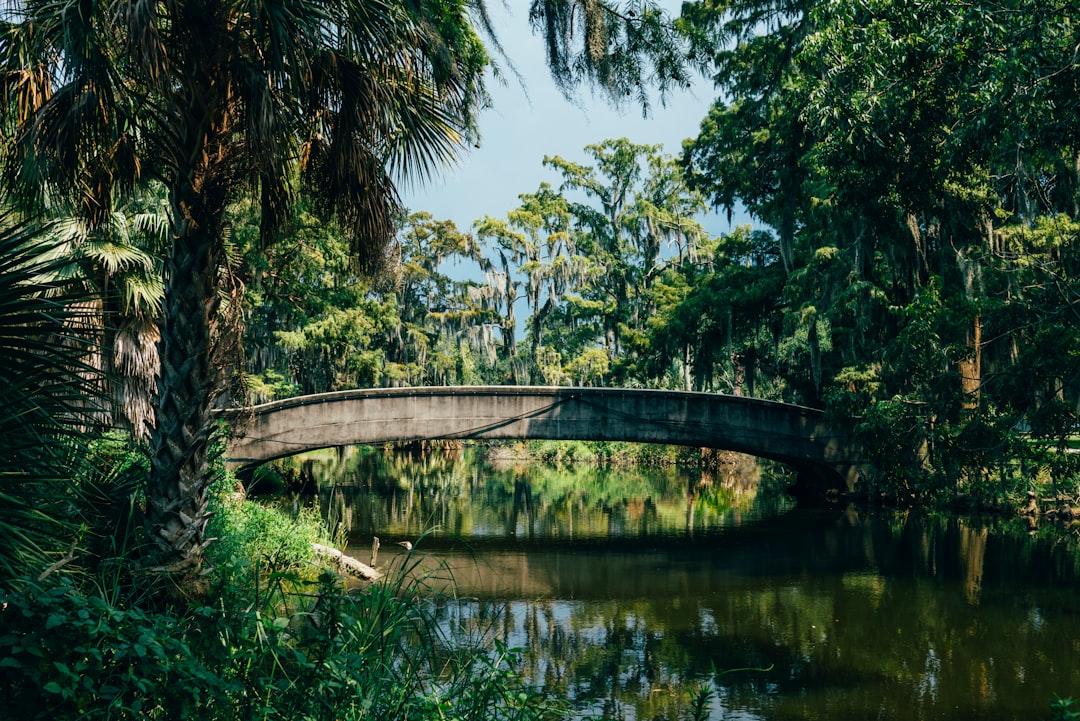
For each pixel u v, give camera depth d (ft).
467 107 26.66
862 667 35.27
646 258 173.68
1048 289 49.49
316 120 24.71
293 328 110.73
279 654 13.88
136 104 22.77
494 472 138.10
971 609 45.55
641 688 31.96
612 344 184.24
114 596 16.05
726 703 30.58
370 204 25.39
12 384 14.30
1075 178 66.74
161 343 22.04
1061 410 46.01
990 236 71.20
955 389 50.19
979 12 36.60
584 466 154.81
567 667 34.42
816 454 89.61
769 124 98.17
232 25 22.31
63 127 21.88
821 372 101.40
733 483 122.42
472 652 18.95
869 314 84.02
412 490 103.86
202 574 21.52
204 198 21.98
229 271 28.96
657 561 60.34
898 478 53.88
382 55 23.41
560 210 186.50
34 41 21.33
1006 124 37.32
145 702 11.56
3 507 13.61
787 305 104.88
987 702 31.04
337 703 13.62
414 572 51.29
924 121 40.81
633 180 180.04
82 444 16.83
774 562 59.82
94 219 25.77
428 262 176.24
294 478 96.07
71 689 10.30
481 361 191.11
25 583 11.92
